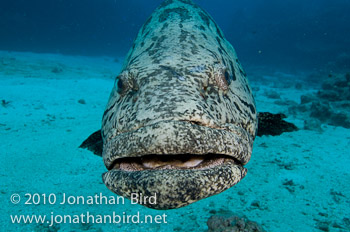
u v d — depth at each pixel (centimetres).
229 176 215
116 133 251
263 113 486
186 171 197
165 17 396
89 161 586
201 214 414
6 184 471
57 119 867
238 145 234
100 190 480
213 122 220
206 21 421
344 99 1326
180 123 201
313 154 652
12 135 694
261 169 567
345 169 569
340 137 818
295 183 508
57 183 493
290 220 397
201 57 295
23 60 2144
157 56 294
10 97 1047
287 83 2458
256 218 401
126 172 216
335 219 397
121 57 4403
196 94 239
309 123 905
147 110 220
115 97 316
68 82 1491
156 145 195
